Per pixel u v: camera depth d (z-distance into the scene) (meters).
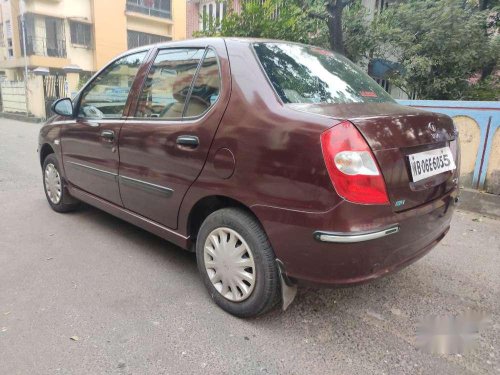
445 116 2.94
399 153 2.31
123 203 3.60
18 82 19.45
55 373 2.21
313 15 8.77
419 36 8.68
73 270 3.38
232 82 2.67
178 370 2.26
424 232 2.56
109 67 3.91
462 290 3.22
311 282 2.35
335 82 2.90
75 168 4.20
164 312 2.80
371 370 2.30
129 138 3.34
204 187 2.74
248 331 2.62
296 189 2.26
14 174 6.78
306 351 2.44
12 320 2.66
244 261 2.62
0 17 25.20
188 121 2.88
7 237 4.04
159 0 27.11
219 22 8.62
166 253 3.75
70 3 23.39
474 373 2.30
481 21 8.04
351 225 2.14
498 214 4.95
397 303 3.01
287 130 2.30
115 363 2.29
